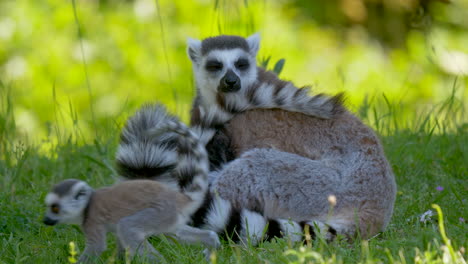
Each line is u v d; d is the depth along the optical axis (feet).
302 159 30.32
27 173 38.01
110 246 27.50
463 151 38.55
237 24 66.80
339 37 82.33
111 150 40.40
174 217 25.09
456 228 27.30
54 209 24.31
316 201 29.48
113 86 72.02
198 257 25.45
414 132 43.34
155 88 71.87
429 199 32.42
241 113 32.22
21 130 64.75
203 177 26.78
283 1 81.71
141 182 25.34
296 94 32.22
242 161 29.94
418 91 72.64
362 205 29.40
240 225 28.48
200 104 39.91
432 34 77.05
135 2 77.66
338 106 32.09
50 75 71.26
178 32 74.33
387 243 25.84
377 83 74.13
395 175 36.68
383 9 84.43
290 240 25.98
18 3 74.28
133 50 73.20
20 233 28.63
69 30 73.82
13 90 66.44
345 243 26.81
